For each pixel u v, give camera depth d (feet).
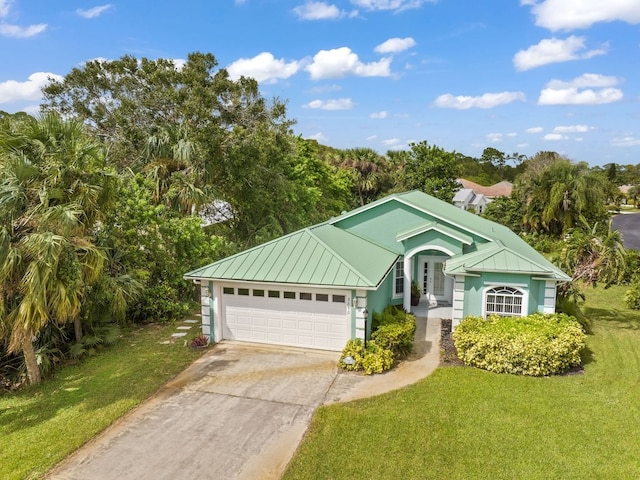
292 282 44.98
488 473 27.04
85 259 39.29
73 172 38.37
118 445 30.58
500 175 352.08
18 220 36.37
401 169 167.73
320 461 28.32
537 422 32.76
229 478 27.02
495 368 41.70
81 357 46.42
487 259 49.37
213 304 49.26
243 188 88.58
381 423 32.71
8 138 36.70
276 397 37.14
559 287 57.52
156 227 60.70
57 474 27.53
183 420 33.73
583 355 46.96
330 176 131.54
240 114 87.86
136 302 57.52
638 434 31.17
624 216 240.12
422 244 58.39
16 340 36.65
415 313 61.00
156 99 81.87
